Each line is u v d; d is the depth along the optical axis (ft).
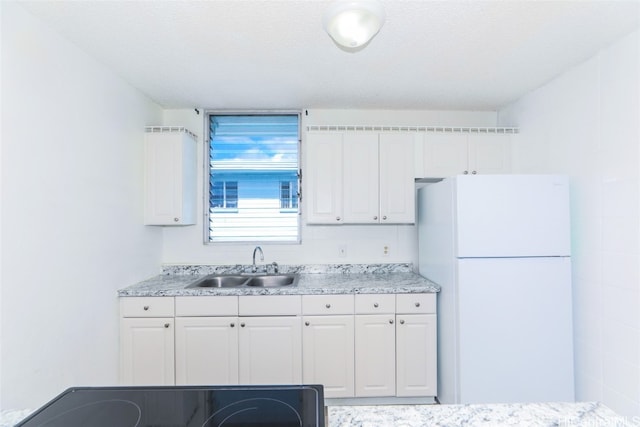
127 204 6.86
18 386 4.27
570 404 2.51
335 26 4.23
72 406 2.72
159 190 7.57
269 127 8.87
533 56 5.80
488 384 5.80
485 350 5.82
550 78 6.72
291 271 8.57
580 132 6.05
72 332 5.23
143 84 6.98
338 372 6.79
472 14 4.61
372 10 4.07
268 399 2.85
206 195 8.68
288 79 6.79
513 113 8.16
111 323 6.29
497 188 5.85
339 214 7.77
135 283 7.20
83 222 5.50
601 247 5.56
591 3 4.37
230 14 4.61
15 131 4.25
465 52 5.68
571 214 6.23
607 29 4.95
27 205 4.42
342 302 6.81
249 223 8.78
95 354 5.80
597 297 5.62
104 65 6.08
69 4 4.32
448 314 6.36
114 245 6.40
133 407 2.71
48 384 4.75
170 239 8.56
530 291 5.82
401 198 7.84
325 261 8.67
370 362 6.82
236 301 6.70
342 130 8.04
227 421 2.54
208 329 6.66
